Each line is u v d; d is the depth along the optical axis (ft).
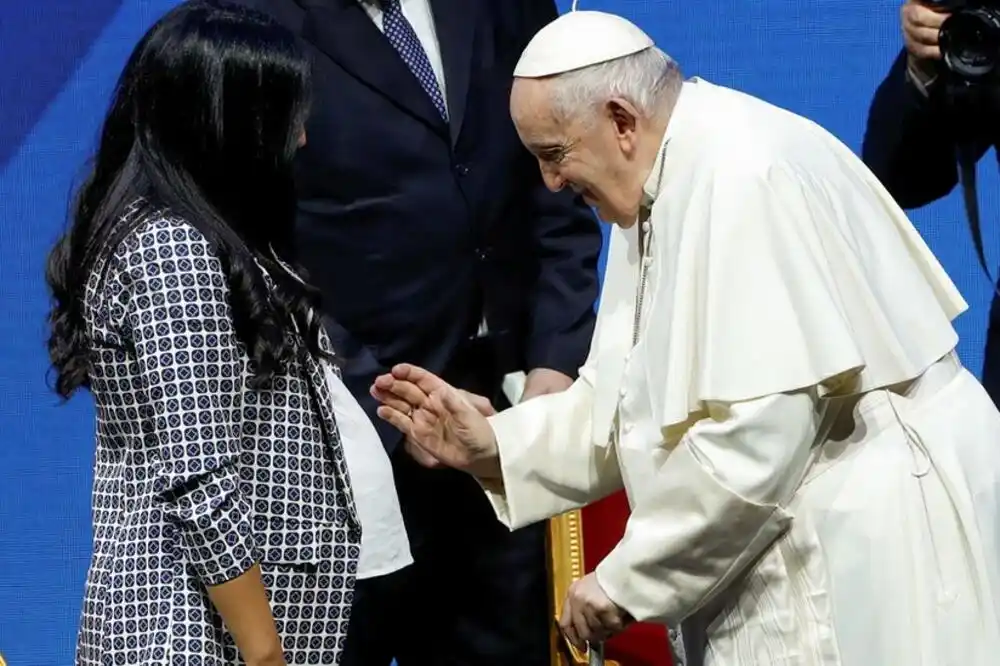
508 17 37.32
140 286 26.05
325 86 35.37
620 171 29.94
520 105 29.94
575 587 29.27
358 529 28.53
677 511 27.89
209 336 26.05
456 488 36.86
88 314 26.81
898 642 27.76
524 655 37.52
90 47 50.11
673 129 29.58
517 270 37.09
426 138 35.73
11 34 50.16
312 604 27.81
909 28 33.47
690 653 30.45
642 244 31.14
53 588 50.08
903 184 35.45
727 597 29.19
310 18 35.53
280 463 27.43
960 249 48.16
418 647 37.96
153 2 49.96
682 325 28.35
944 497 28.27
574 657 34.47
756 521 27.55
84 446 50.24
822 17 48.65
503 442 33.12
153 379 25.85
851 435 28.53
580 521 35.60
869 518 27.96
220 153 27.12
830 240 28.48
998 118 32.60
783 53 48.93
